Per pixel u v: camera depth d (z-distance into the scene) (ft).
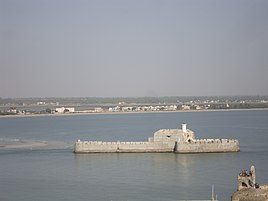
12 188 458.91
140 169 533.55
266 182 449.06
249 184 375.25
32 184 474.08
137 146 655.76
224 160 580.30
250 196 352.08
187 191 425.69
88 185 461.37
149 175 499.10
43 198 419.33
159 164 561.84
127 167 547.90
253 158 592.19
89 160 608.19
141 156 625.82
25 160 632.79
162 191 428.15
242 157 600.80
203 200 392.88
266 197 348.59
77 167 560.20
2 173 535.60
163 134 652.07
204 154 631.15
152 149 652.48
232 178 474.49
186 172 510.17
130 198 408.26
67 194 429.79
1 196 430.20
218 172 506.07
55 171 539.70
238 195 358.02
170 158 602.85
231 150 643.04
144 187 444.96
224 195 408.87
